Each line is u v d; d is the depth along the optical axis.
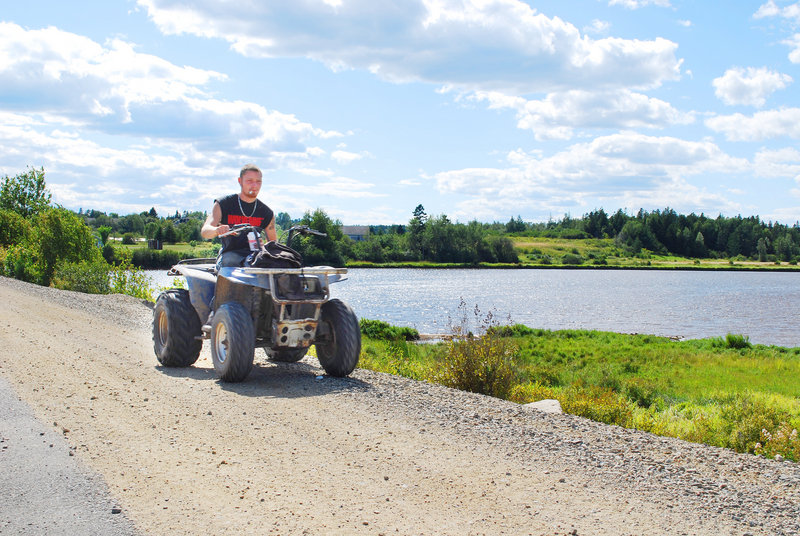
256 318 6.61
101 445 4.18
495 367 9.61
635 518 3.32
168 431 4.57
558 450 4.47
